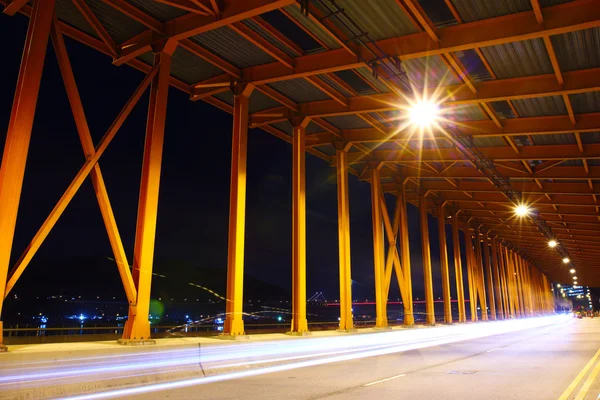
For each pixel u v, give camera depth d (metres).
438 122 22.41
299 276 20.53
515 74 17.86
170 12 14.93
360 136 25.36
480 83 18.72
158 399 8.25
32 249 11.10
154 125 14.47
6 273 10.09
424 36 15.48
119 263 12.86
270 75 17.98
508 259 67.31
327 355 17.11
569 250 70.44
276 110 22.77
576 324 63.38
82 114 12.70
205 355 11.95
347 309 22.92
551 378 10.73
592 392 8.70
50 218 11.48
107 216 12.84
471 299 47.38
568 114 21.45
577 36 15.03
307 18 14.95
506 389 9.16
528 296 81.31
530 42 15.57
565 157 25.66
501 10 14.09
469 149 25.83
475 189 35.94
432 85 19.30
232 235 17.08
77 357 8.95
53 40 12.52
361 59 16.36
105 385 9.20
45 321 68.50
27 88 10.77
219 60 17.69
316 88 20.67
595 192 31.67
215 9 14.09
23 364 8.01
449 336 30.16
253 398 8.30
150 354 10.45
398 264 29.66
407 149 27.94
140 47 15.62
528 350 19.47
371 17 14.88
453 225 44.72
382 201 29.11
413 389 9.25
